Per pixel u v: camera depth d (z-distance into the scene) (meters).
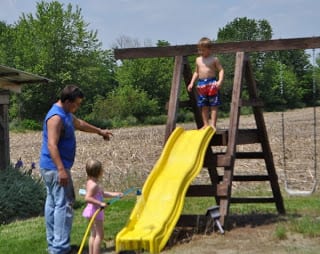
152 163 23.44
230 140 10.09
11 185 12.70
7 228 11.09
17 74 13.23
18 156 29.47
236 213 11.85
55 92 65.38
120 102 69.00
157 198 9.03
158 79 78.06
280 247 8.53
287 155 23.88
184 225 9.88
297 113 68.31
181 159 9.68
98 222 7.89
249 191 14.95
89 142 36.50
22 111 65.94
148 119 68.75
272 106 75.06
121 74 79.81
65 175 8.15
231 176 9.92
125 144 34.28
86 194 7.85
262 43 10.23
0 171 13.35
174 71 10.62
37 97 65.12
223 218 9.70
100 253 8.40
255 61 71.81
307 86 77.44
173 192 9.01
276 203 11.62
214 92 10.34
